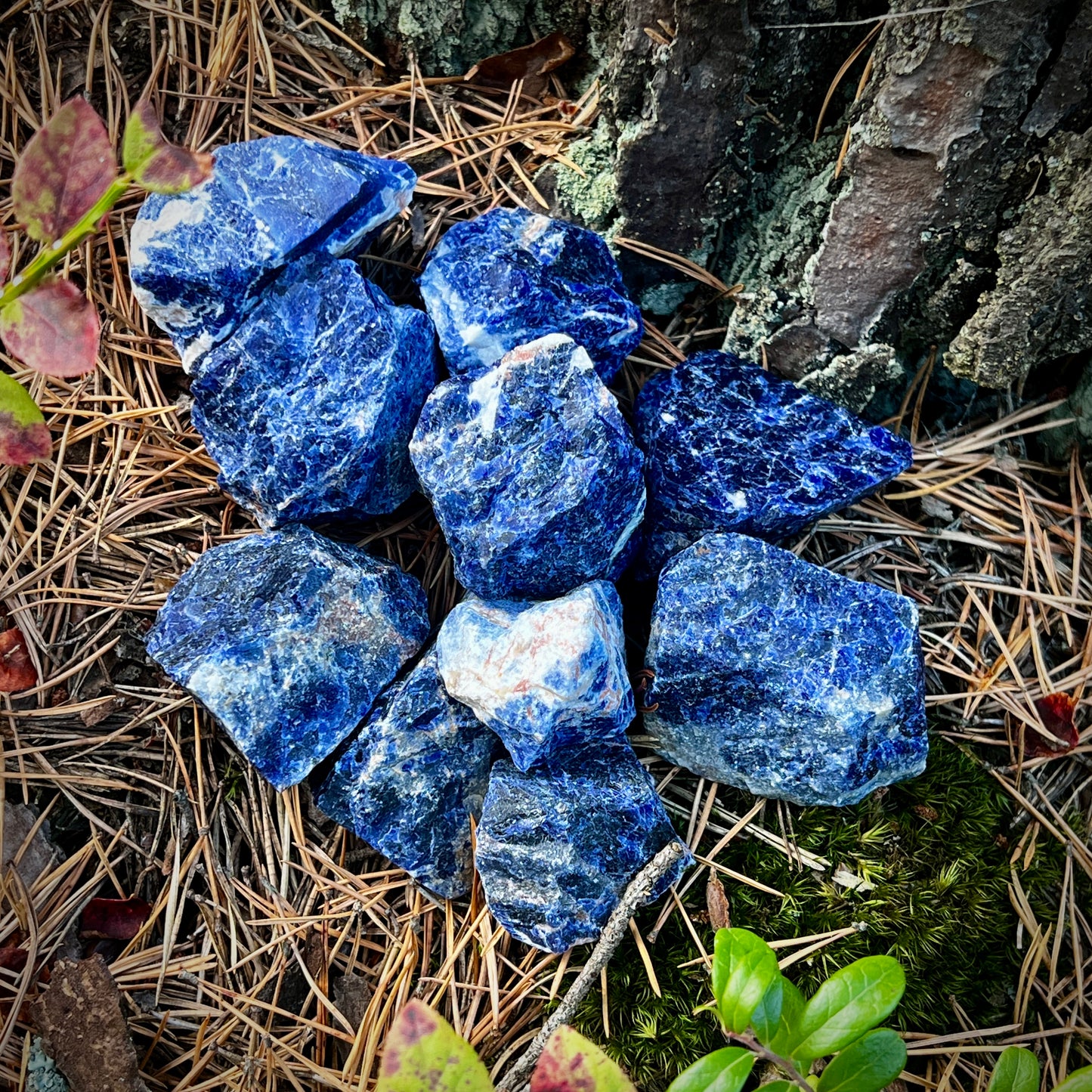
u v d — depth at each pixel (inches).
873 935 8.2
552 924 7.9
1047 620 8.9
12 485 8.8
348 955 8.4
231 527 9.0
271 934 8.4
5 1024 8.1
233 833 8.6
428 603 9.1
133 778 8.6
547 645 7.8
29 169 5.3
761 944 6.5
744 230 9.0
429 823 8.3
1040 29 7.3
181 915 8.4
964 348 8.4
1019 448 9.2
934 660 8.9
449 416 8.2
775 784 8.3
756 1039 6.3
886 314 8.6
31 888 8.3
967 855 8.4
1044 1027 8.2
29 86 9.0
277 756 8.2
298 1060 8.1
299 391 8.3
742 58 8.0
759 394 8.8
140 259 8.0
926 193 8.0
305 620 8.3
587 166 9.0
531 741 7.8
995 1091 6.1
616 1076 5.2
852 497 8.6
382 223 8.6
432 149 9.2
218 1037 8.1
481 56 9.3
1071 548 9.0
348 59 9.3
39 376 8.9
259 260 8.1
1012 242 8.0
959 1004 8.2
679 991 8.1
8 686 8.5
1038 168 7.7
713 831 8.5
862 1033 6.3
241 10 9.0
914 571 9.0
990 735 8.8
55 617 8.7
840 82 8.3
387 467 8.5
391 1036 5.1
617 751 8.4
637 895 7.9
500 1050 8.1
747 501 8.5
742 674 8.2
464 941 8.2
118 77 9.0
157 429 8.9
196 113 9.1
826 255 8.5
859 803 8.5
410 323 8.4
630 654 9.0
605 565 8.4
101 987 7.9
